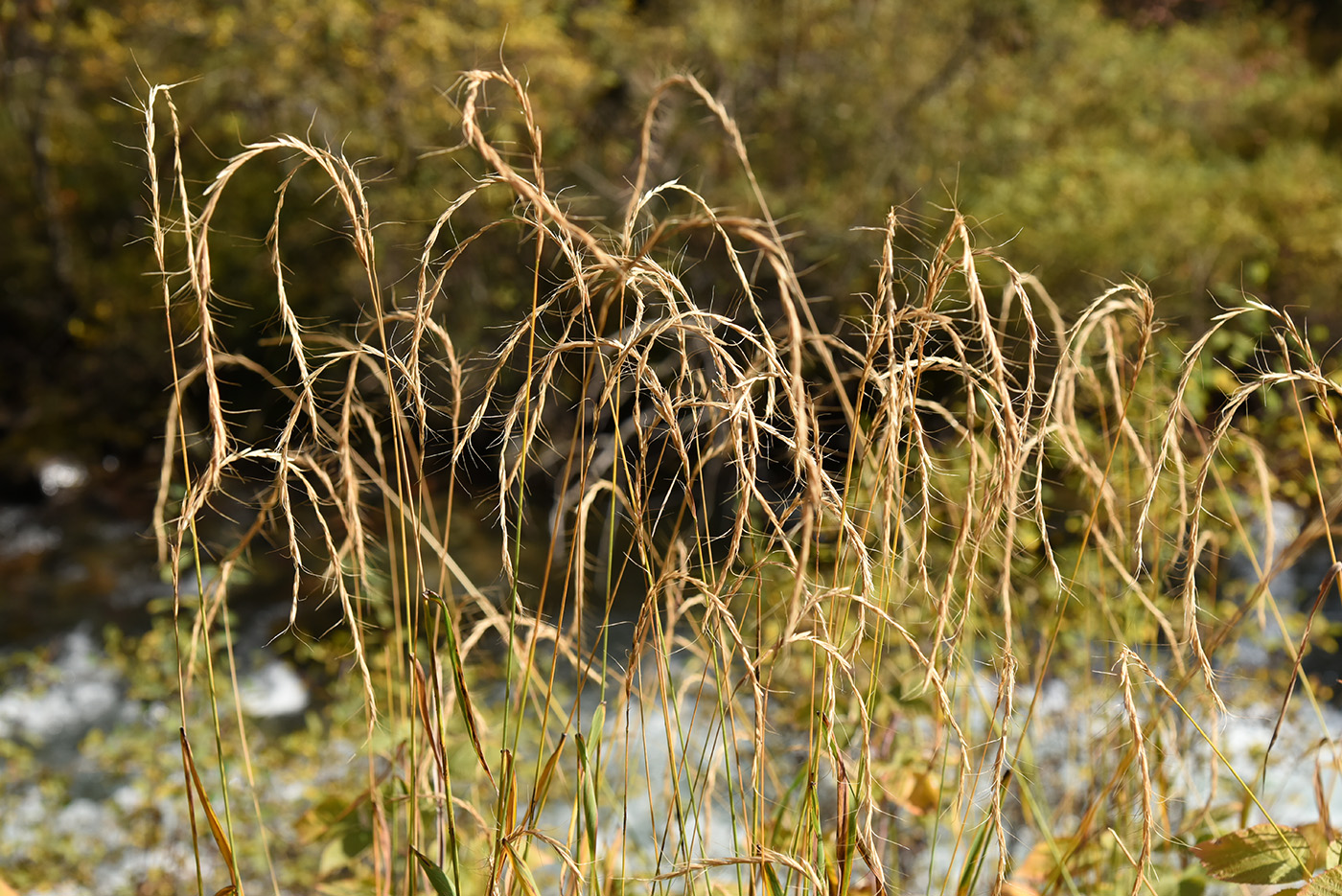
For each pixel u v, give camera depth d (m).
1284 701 1.06
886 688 1.46
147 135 0.81
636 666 1.01
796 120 9.91
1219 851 1.20
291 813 3.25
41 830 3.84
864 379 0.93
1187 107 12.98
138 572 8.51
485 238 7.35
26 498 9.70
